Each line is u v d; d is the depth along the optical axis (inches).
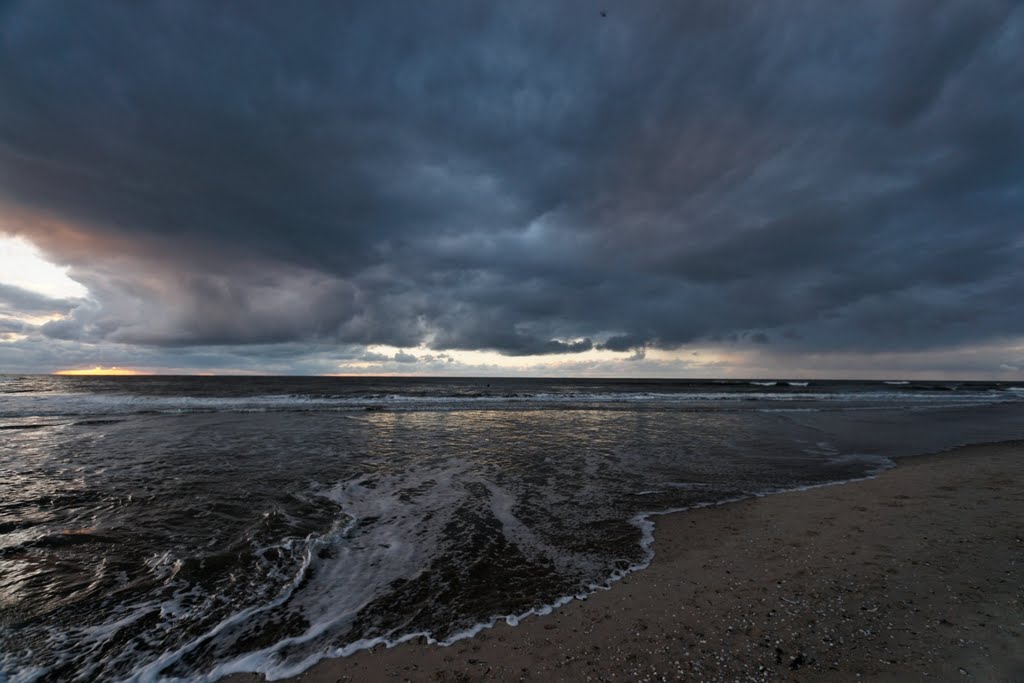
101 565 220.8
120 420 749.3
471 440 604.1
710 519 300.2
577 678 141.9
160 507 305.1
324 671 148.1
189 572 214.7
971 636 157.2
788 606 183.8
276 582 207.5
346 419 813.9
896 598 186.2
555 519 298.5
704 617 177.5
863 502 328.2
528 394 1604.3
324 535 261.0
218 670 148.8
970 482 379.6
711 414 976.9
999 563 215.9
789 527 280.7
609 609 185.6
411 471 423.2
